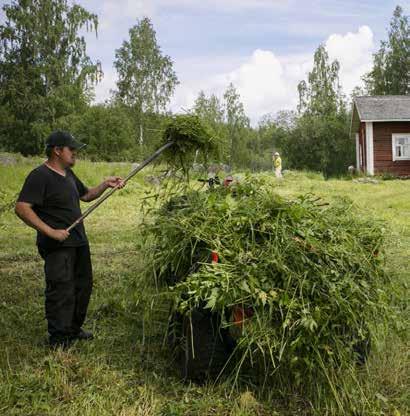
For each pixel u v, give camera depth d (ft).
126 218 43.83
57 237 15.52
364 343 14.24
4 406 12.66
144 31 159.22
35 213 15.62
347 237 14.93
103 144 142.51
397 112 99.55
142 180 65.41
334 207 16.66
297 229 14.25
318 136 140.77
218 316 13.70
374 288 14.16
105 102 159.74
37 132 129.70
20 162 76.64
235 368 13.50
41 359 15.30
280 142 148.05
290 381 13.35
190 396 13.30
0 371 14.23
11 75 132.87
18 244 33.17
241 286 12.77
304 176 85.92
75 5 136.36
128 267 25.68
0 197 47.55
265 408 12.70
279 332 12.68
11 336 17.24
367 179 83.10
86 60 137.80
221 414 12.44
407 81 176.96
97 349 16.14
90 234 36.11
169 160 19.03
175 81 160.86
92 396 13.05
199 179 17.70
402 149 100.42
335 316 12.89
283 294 12.80
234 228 14.24
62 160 16.28
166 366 15.05
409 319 16.74
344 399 12.68
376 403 12.69
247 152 198.29
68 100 134.82
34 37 132.57
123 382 13.92
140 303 17.42
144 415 12.24
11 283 23.40
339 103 166.09
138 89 157.17
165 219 15.35
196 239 14.11
